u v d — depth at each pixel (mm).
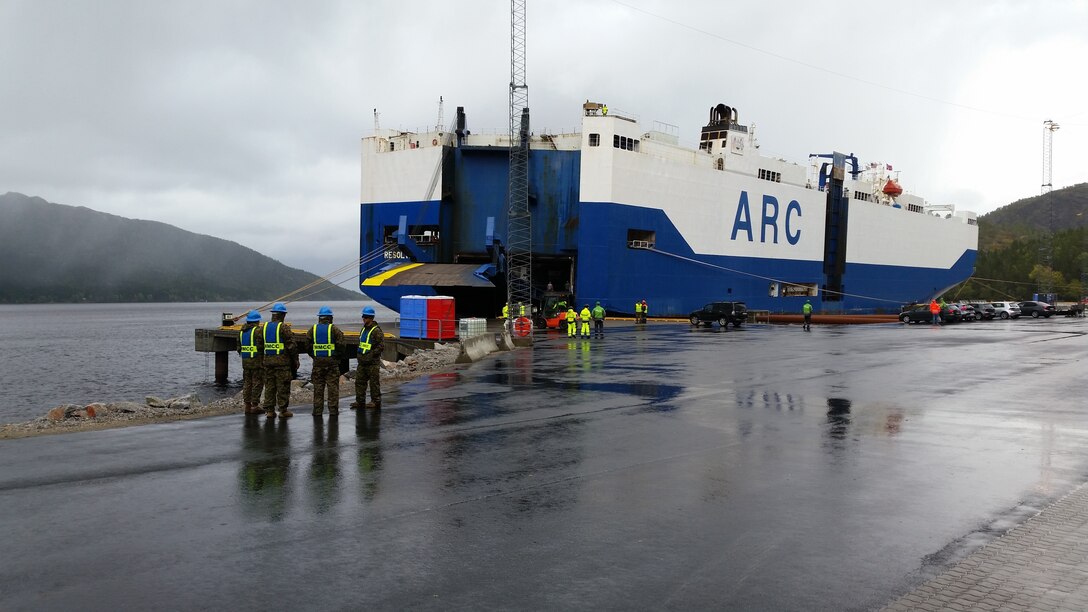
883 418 13094
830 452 10203
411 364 23234
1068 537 6492
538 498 7832
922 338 37000
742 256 57969
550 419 13062
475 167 50719
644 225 49938
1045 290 166125
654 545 6336
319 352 13312
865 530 6719
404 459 9758
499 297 51594
